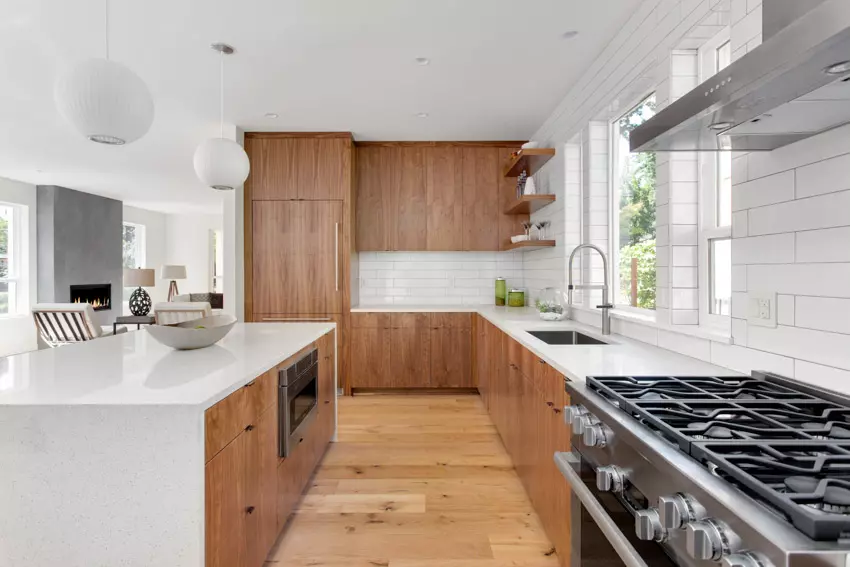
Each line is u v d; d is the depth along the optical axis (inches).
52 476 51.3
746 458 31.8
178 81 134.9
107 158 221.0
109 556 51.2
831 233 51.9
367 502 101.1
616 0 96.4
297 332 112.7
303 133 184.4
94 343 91.7
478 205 196.5
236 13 100.0
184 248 423.5
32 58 117.6
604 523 45.9
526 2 97.2
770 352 60.9
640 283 114.0
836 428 38.7
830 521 23.9
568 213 146.9
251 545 67.7
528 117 168.1
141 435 50.8
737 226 67.1
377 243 196.9
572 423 54.4
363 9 99.4
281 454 82.4
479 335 179.2
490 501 101.4
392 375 187.5
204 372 65.7
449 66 126.7
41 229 288.5
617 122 125.7
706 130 52.4
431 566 79.4
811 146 54.3
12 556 51.5
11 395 53.2
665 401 46.6
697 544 28.5
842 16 29.2
